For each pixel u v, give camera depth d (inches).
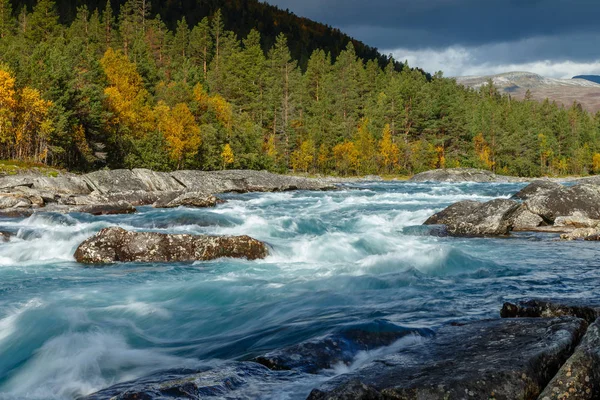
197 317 326.6
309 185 1973.4
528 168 5428.2
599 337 181.5
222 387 187.0
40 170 2138.3
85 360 254.8
